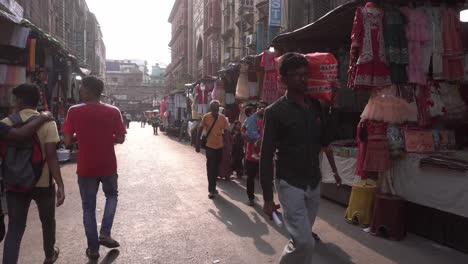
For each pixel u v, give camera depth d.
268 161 3.10
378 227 5.45
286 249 3.09
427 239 5.35
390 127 5.55
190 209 6.96
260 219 6.31
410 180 5.40
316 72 5.16
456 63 5.86
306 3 14.53
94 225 4.62
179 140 25.83
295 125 3.11
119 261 4.52
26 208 3.77
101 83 4.74
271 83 8.91
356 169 6.00
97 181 4.72
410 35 5.59
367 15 5.48
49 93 11.41
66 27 30.42
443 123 6.24
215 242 5.19
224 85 14.80
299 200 3.05
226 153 10.00
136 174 11.00
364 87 5.66
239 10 23.88
